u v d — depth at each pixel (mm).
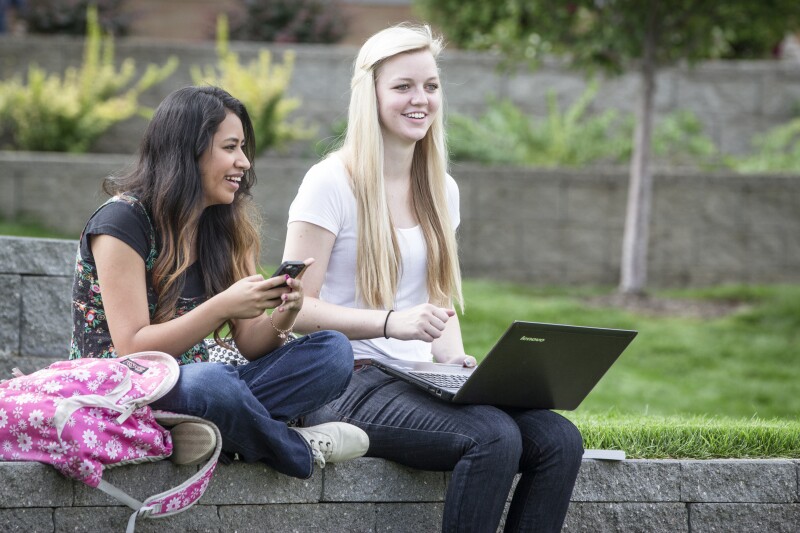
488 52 38938
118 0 42656
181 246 10445
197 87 10820
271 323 10773
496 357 10250
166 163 10422
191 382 9820
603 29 30391
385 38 11961
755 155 39219
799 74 39531
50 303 16078
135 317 10078
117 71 37656
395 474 11133
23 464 9688
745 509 12227
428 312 10852
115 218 10172
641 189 31406
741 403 23250
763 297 31344
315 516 10867
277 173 33312
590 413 17625
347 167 11812
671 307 30531
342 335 10625
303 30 41594
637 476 11969
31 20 41219
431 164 12289
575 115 38188
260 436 10086
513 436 10344
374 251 11602
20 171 32625
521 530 10625
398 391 11031
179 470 10109
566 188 33969
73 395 9547
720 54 42500
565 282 33969
